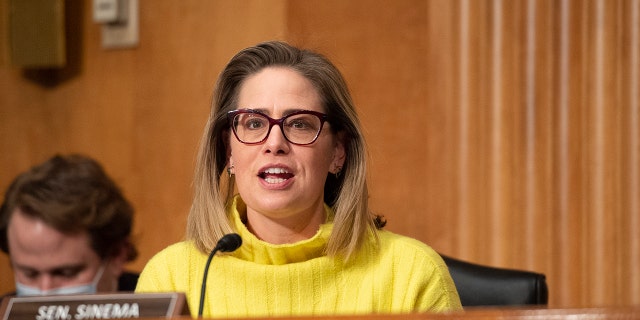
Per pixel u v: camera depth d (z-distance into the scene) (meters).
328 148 6.18
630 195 9.20
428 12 10.34
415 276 6.41
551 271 9.52
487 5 9.86
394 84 10.53
